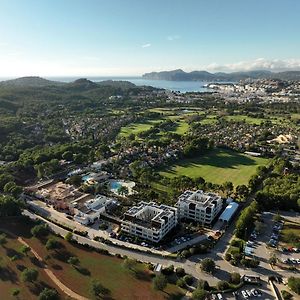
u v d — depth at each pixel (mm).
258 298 183375
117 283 192875
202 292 175875
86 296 183000
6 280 196250
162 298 181250
